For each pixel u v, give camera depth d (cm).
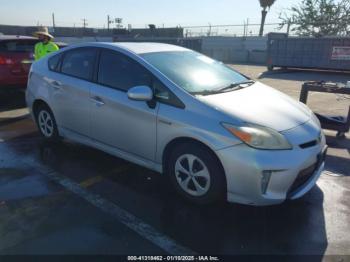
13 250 268
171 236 289
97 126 412
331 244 280
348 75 1691
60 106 460
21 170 420
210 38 2809
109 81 398
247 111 316
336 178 407
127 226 302
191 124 315
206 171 317
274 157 288
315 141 320
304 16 2795
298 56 1852
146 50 400
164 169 356
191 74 377
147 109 348
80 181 391
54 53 486
